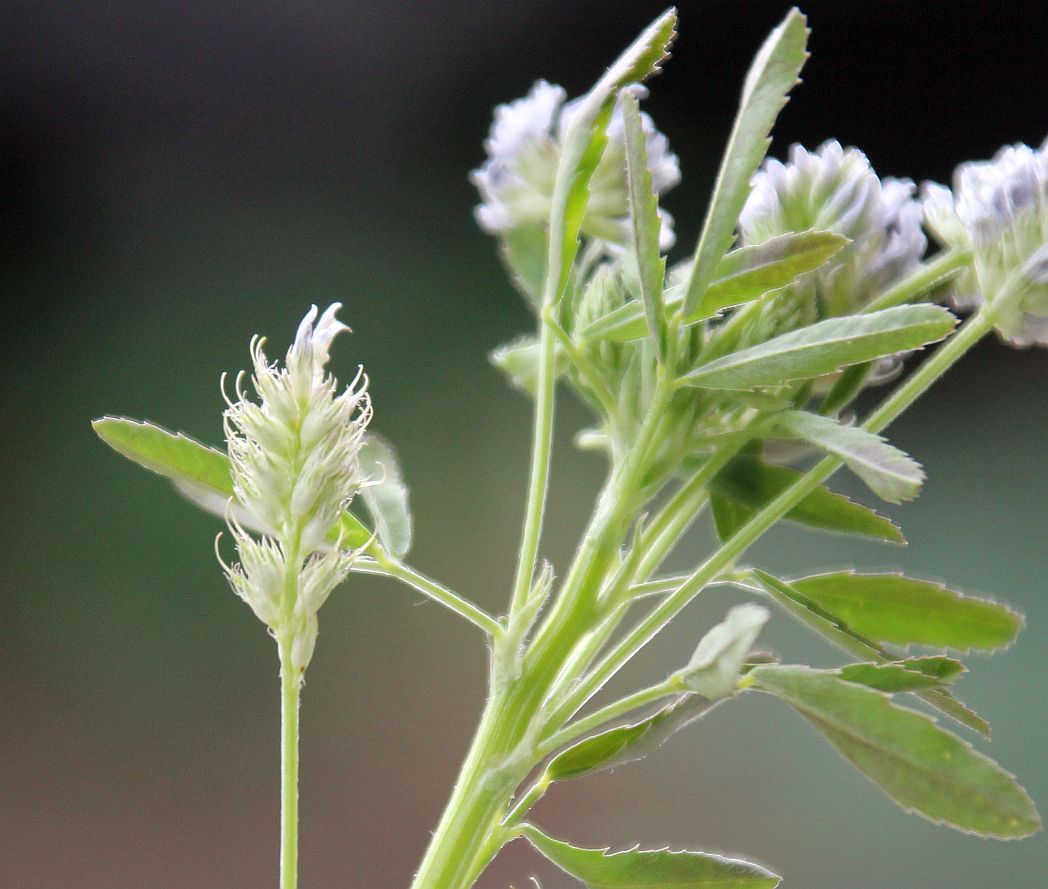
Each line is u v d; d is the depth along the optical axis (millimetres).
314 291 1279
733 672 420
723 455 443
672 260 1239
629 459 438
